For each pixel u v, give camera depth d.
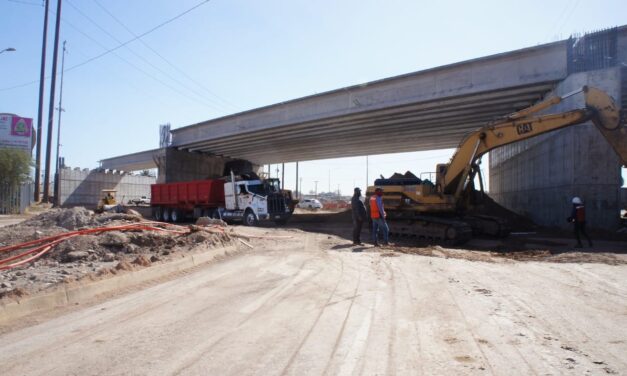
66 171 53.06
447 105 25.31
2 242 13.77
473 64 22.81
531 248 15.31
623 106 19.56
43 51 42.97
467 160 16.97
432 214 18.45
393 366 4.32
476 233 19.00
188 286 7.96
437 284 8.22
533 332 5.38
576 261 11.23
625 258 11.48
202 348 4.81
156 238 12.40
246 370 4.22
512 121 16.03
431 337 5.20
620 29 18.83
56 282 7.33
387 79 25.88
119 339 5.09
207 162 47.56
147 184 64.31
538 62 20.89
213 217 28.75
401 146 41.03
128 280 7.99
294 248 13.53
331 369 4.25
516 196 28.53
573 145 18.86
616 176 18.53
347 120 29.86
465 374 4.13
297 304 6.71
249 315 6.11
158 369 4.23
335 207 65.69
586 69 19.09
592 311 6.32
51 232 14.62
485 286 8.05
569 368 4.27
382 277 8.89
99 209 37.97
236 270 9.59
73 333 5.31
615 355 4.61
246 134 35.91
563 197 19.80
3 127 45.78
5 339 5.09
